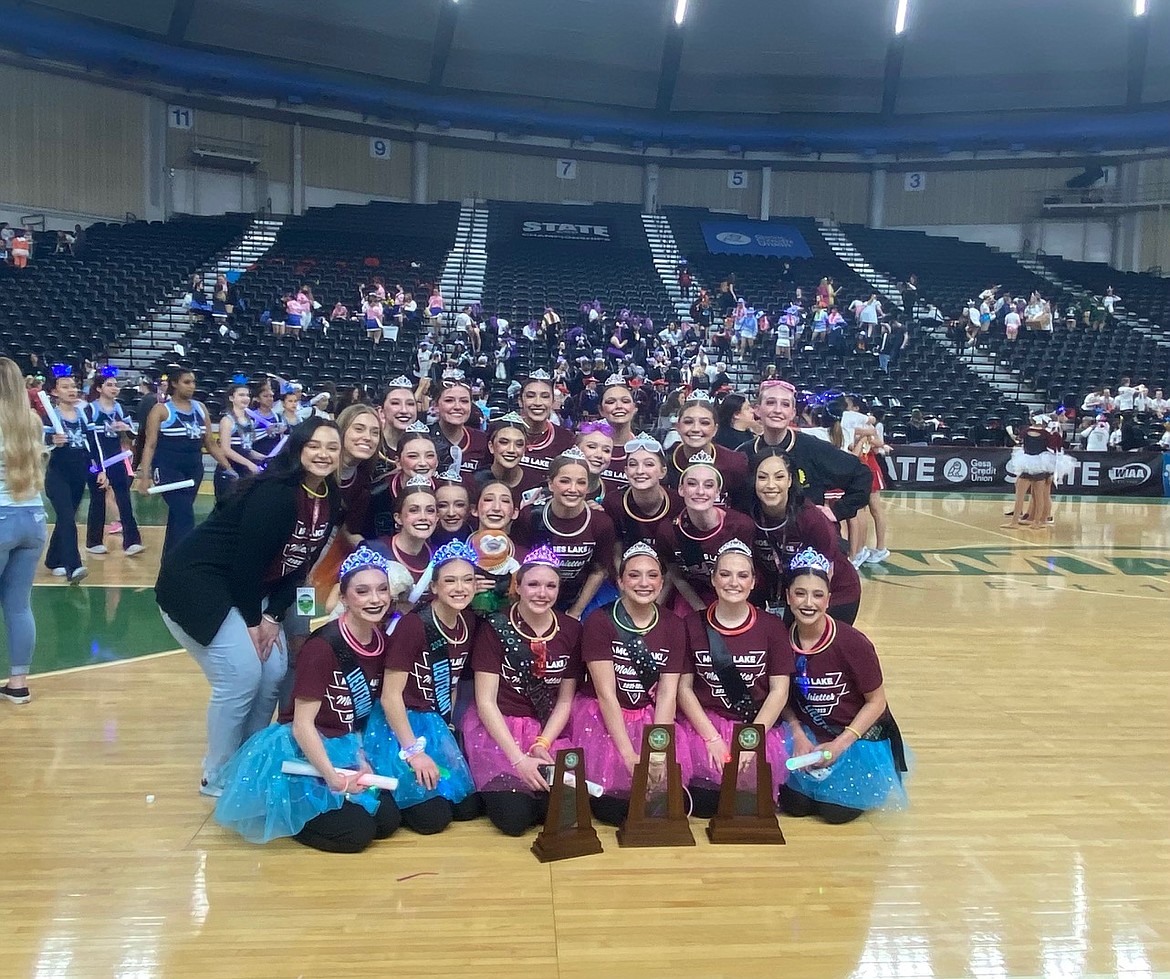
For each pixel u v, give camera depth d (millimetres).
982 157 25703
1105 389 16219
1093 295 21781
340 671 2920
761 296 21484
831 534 3473
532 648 3082
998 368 18281
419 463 3432
